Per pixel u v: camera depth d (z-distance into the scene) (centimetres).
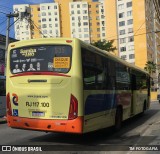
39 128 1047
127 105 1583
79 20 14938
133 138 1229
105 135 1310
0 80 2364
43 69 1055
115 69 1359
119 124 1420
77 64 1021
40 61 1064
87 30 14950
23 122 1073
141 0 10356
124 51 10656
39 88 1053
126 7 10656
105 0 11181
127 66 1596
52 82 1038
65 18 15000
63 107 1022
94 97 1108
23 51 1097
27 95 1072
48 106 1039
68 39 1038
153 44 11325
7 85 1120
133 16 10500
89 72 1080
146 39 10281
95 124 1117
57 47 1048
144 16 10306
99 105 1153
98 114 1141
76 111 1010
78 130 1008
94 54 1130
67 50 1035
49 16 14838
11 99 1105
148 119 1970
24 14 2648
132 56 10488
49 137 1245
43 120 1041
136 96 1838
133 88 1745
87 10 14975
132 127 1574
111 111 1290
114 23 10869
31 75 1069
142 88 2044
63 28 15000
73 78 1018
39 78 1055
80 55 1030
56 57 1043
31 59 1080
